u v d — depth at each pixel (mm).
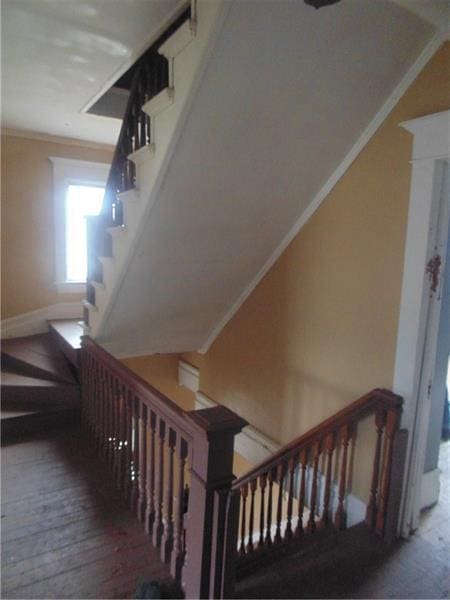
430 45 1831
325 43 1644
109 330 3066
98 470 2637
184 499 1877
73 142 4328
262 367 3164
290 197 2453
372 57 1783
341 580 1822
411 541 2088
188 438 1622
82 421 3211
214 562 1528
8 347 3893
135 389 2141
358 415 2152
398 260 2070
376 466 2129
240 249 2730
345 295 2396
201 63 1554
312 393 2691
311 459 2562
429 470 2369
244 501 2361
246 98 1743
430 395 2105
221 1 1387
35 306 4387
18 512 2191
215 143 1903
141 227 2205
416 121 1874
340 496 2277
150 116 1945
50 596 1674
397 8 1596
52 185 4293
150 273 2602
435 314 2021
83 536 2029
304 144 2107
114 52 2270
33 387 3225
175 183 2029
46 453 2822
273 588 1768
